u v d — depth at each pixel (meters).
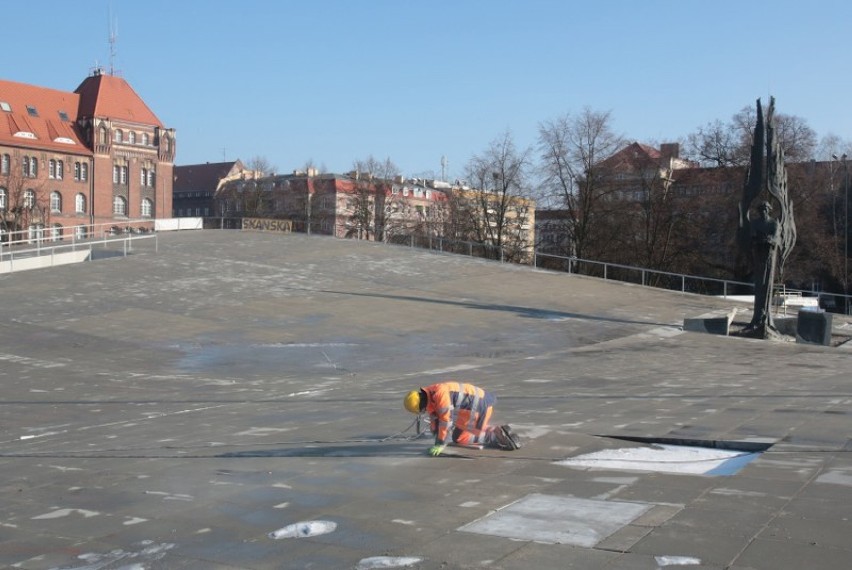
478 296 36.19
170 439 12.84
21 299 31.64
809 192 59.97
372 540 6.80
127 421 15.12
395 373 20.94
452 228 76.69
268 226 67.19
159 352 23.86
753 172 29.80
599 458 9.69
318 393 17.97
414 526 7.14
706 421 11.98
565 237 66.94
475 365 21.92
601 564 5.93
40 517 8.11
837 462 8.91
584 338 27.22
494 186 68.12
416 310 31.94
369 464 9.74
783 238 29.50
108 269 39.38
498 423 12.33
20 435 14.11
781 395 14.98
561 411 13.64
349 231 90.44
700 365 21.14
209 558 6.56
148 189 119.75
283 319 29.52
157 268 40.00
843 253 65.44
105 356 23.06
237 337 26.33
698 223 63.31
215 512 7.97
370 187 89.06
